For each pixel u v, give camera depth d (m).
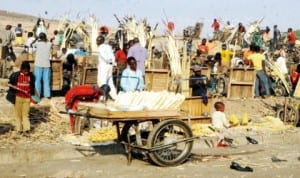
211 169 11.37
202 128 14.50
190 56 18.06
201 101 15.38
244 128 15.61
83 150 12.39
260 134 15.12
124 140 11.76
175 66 16.39
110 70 15.45
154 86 17.09
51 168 11.09
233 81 19.69
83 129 13.75
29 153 11.75
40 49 16.61
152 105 11.34
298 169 11.68
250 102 19.14
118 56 17.59
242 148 13.83
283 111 17.31
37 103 14.86
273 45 31.72
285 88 20.00
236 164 11.45
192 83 15.88
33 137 13.02
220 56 21.06
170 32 17.02
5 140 12.54
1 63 20.53
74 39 22.42
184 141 11.46
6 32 21.28
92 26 20.44
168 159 11.48
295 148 14.03
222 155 12.83
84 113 11.17
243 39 29.80
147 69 17.36
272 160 12.45
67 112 11.32
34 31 27.88
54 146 12.37
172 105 11.53
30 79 13.19
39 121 14.42
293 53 29.95
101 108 10.89
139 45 16.78
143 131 11.94
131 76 13.99
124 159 11.98
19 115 13.18
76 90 13.06
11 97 13.13
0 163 11.41
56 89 17.38
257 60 20.02
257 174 11.11
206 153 13.01
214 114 15.02
